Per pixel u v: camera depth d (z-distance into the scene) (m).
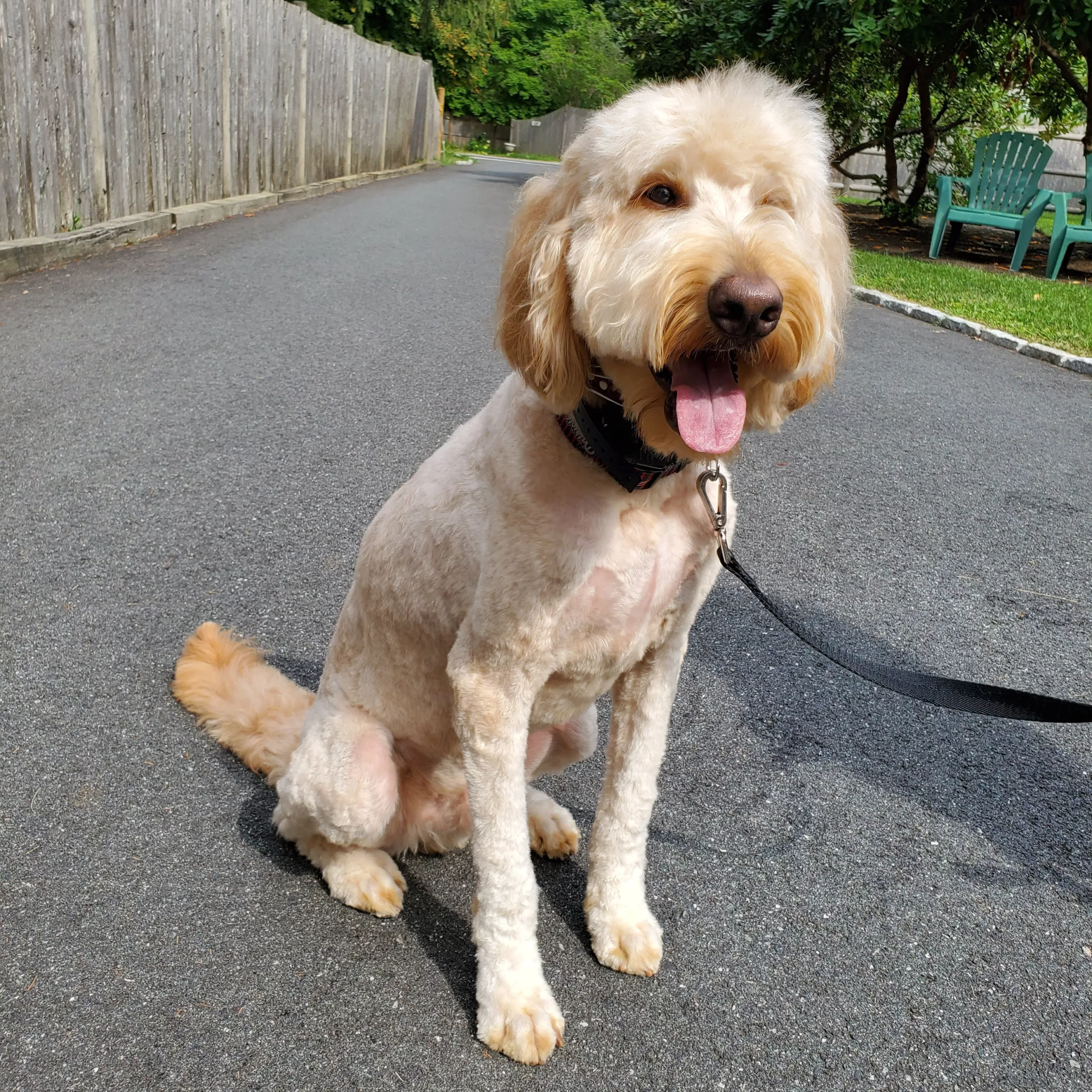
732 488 1.69
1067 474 1.83
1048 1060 0.73
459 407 1.95
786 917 0.85
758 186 0.71
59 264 2.82
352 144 6.31
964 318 2.94
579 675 0.77
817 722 1.11
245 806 0.95
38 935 0.79
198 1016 0.73
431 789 0.89
